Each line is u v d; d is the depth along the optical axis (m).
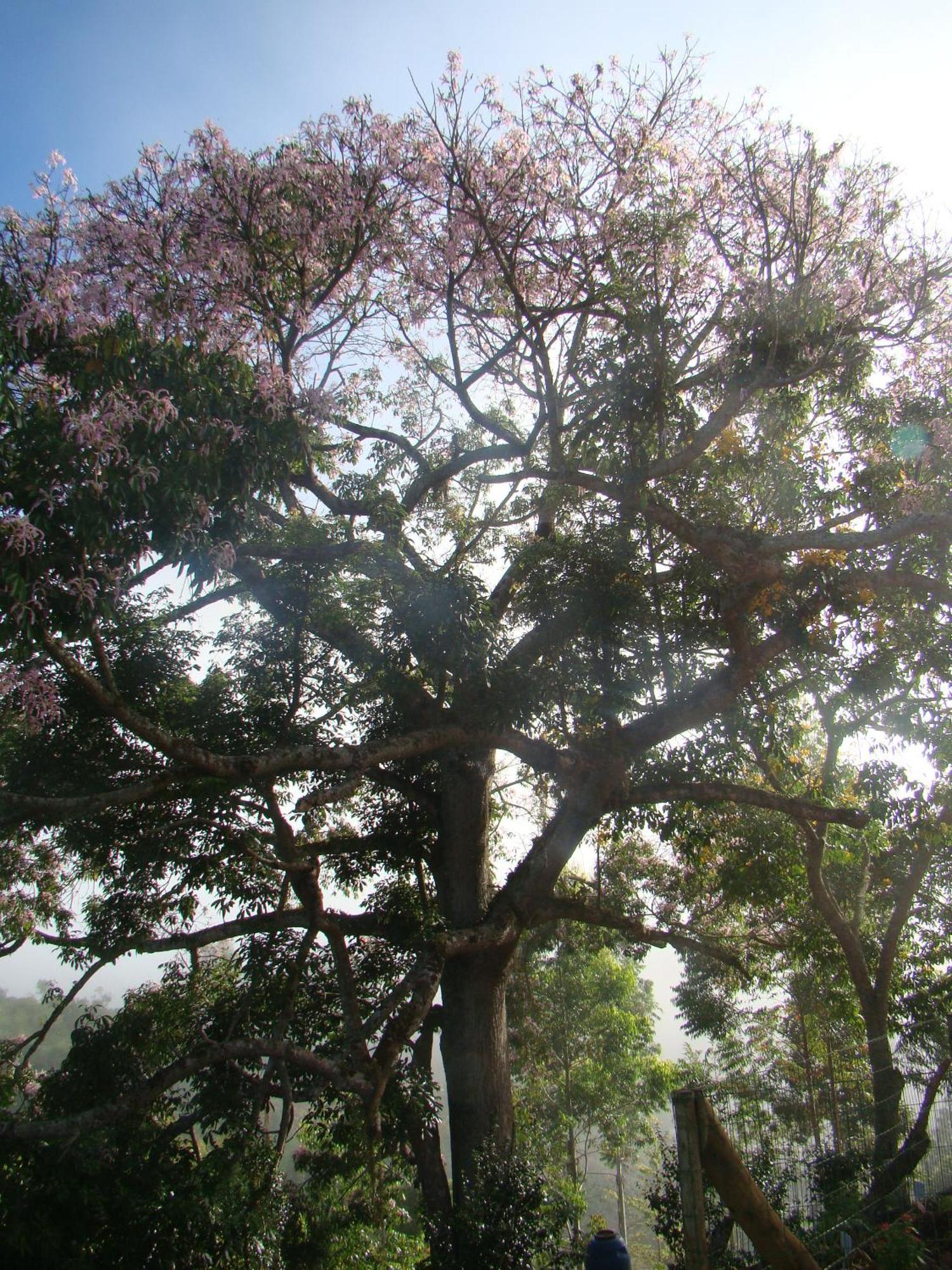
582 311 12.82
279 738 14.88
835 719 15.91
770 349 12.17
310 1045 14.77
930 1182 8.77
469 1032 14.06
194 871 14.53
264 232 13.63
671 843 17.38
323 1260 12.38
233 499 9.30
